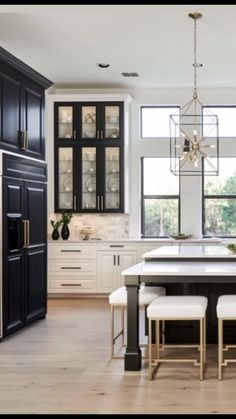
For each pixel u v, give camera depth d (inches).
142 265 183.5
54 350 190.1
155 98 339.0
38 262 244.5
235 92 335.0
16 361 175.3
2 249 203.2
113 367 167.5
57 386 147.9
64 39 238.8
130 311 164.7
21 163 224.1
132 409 128.6
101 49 254.8
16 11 149.2
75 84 328.2
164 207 343.6
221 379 152.9
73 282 318.0
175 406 130.5
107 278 315.9
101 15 207.9
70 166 328.8
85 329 226.8
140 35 233.8
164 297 166.6
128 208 336.5
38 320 247.8
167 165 343.6
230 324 191.3
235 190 339.9
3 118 209.2
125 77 311.0
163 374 159.0
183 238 319.3
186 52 260.4
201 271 162.1
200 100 336.5
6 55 207.3
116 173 326.0
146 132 345.7
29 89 238.2
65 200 329.1
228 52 260.2
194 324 191.8
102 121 324.5
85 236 327.6
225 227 340.5
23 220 225.8
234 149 336.2
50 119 327.3
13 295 213.6
